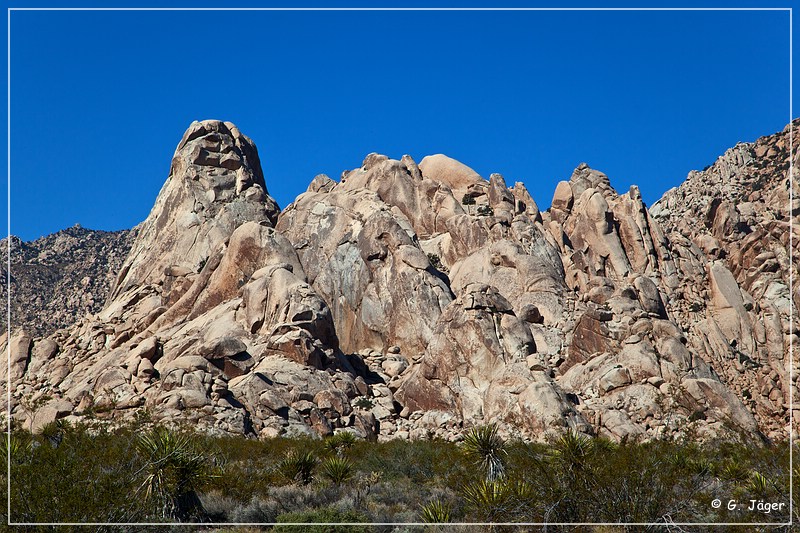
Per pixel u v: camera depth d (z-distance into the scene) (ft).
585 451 81.82
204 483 90.27
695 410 199.00
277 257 253.85
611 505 76.43
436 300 249.34
